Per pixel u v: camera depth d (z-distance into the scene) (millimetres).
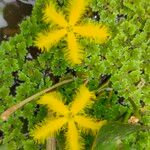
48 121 120
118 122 120
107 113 133
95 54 131
